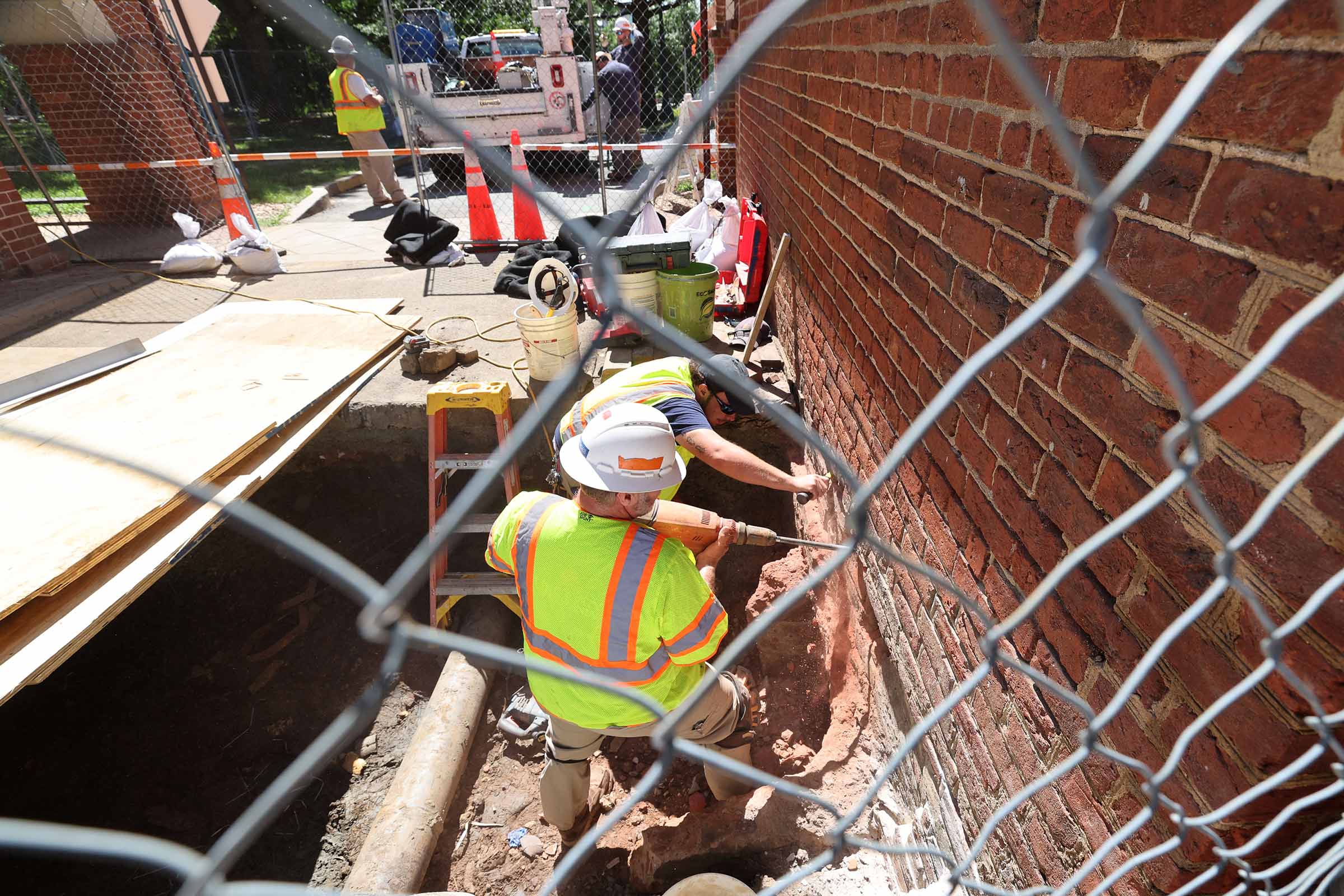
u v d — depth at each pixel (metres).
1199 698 1.05
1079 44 1.22
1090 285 1.23
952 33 1.71
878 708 2.77
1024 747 1.58
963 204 1.69
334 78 9.03
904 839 2.35
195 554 4.38
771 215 4.91
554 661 2.25
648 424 2.04
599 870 2.80
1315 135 0.80
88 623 2.35
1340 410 0.79
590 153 10.12
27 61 7.32
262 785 3.42
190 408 3.60
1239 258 0.91
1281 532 0.88
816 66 3.17
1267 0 0.34
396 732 3.62
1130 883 1.25
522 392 4.16
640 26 11.55
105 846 0.39
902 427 2.21
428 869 2.86
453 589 3.79
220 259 6.65
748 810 2.64
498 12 13.05
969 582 1.80
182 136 8.19
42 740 3.59
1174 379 0.45
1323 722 0.76
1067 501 1.34
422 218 6.81
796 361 4.09
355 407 4.16
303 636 4.13
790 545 4.03
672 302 4.62
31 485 2.91
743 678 3.47
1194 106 0.35
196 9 8.45
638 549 2.05
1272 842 1.06
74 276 6.37
